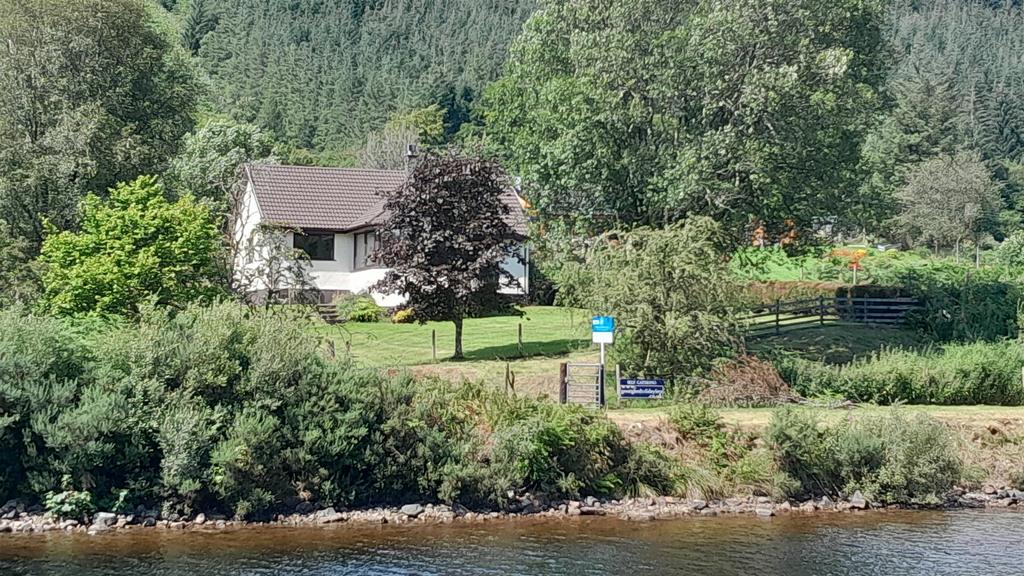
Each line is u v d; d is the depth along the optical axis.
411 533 22.61
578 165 38.09
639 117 38.12
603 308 32.62
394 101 134.50
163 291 33.19
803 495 26.44
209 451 23.72
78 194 46.06
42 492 23.16
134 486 23.33
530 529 23.14
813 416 27.30
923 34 170.25
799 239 43.09
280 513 23.81
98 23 50.06
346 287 52.84
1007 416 30.67
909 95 101.62
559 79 38.62
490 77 141.38
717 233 36.25
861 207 43.72
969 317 44.41
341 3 177.62
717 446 26.89
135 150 48.59
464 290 36.50
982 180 79.69
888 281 49.03
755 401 31.02
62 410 23.75
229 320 25.83
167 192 52.22
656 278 32.47
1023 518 25.11
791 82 36.16
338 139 128.00
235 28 163.12
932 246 79.81
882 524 24.25
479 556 20.77
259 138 70.62
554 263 40.47
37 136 48.66
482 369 33.75
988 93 125.44
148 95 53.84
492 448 25.55
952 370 33.94
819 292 49.47
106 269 32.31
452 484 24.62
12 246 41.41
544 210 40.62
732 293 33.25
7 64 48.50
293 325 26.66
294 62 153.50
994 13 186.00
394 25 173.25
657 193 37.94
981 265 59.19
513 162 43.97
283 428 24.31
